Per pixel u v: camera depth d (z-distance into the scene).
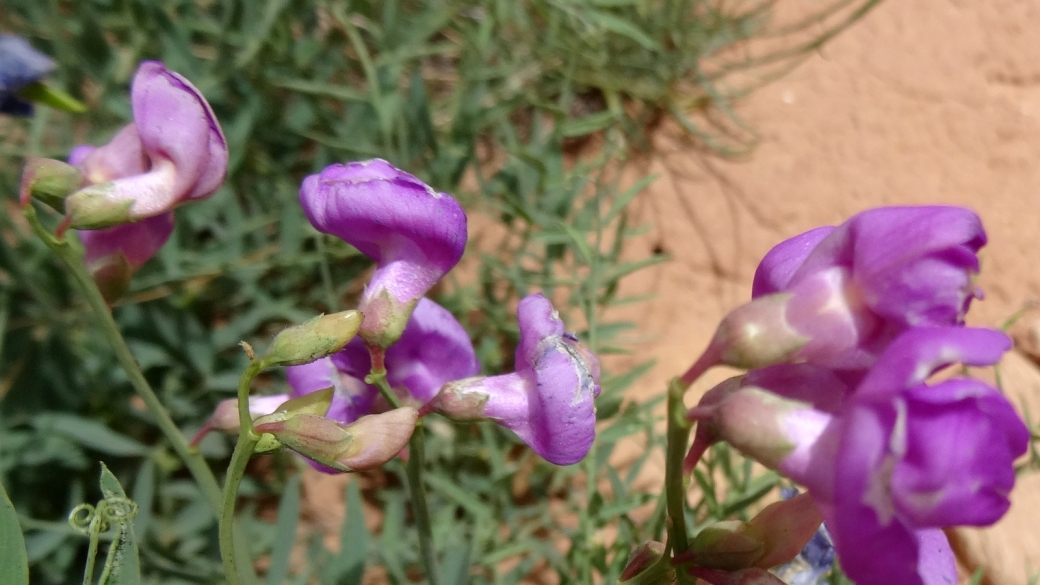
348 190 0.10
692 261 0.29
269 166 0.25
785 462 0.08
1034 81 0.32
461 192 0.24
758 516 0.10
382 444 0.10
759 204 0.30
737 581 0.09
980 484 0.07
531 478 0.23
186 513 0.21
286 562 0.17
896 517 0.07
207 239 0.26
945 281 0.07
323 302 0.26
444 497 0.23
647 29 0.31
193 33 0.27
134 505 0.10
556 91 0.32
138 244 0.12
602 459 0.21
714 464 0.19
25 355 0.21
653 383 0.27
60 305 0.22
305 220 0.24
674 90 0.32
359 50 0.24
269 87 0.25
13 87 0.12
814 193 0.30
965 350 0.07
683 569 0.09
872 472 0.07
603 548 0.18
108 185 0.11
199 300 0.24
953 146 0.31
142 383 0.12
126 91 0.25
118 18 0.25
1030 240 0.29
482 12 0.30
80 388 0.21
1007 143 0.31
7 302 0.21
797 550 0.09
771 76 0.32
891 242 0.08
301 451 0.10
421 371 0.12
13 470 0.20
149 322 0.22
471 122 0.26
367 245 0.11
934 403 0.07
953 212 0.08
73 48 0.24
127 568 0.10
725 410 0.08
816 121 0.32
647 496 0.19
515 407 0.10
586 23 0.28
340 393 0.13
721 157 0.31
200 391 0.22
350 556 0.16
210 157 0.12
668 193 0.30
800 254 0.09
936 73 0.32
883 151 0.31
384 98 0.24
